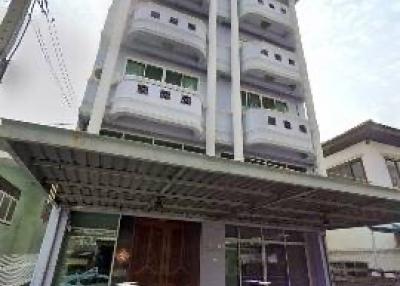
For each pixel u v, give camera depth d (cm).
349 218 1088
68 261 909
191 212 1017
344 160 1833
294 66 1450
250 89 1370
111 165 597
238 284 1090
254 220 1145
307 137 1284
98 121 915
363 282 1357
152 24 1157
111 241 973
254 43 1404
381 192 807
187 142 1098
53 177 683
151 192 781
